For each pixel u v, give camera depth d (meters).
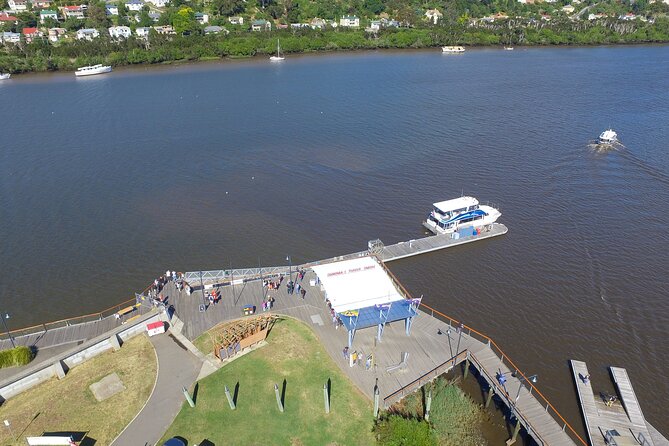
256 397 43.75
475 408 47.06
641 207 84.94
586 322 57.94
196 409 42.38
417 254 71.38
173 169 102.12
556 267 68.50
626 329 56.84
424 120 131.75
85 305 61.81
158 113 140.62
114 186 94.25
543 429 42.44
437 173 99.00
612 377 49.78
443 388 48.53
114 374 46.25
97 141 118.19
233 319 53.19
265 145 115.50
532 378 48.88
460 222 77.75
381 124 129.12
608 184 93.62
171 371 46.44
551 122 128.88
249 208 86.12
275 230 78.94
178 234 77.75
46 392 44.53
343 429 41.53
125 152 111.19
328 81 178.62
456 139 117.44
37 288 64.94
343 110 142.12
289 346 49.75
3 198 89.19
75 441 39.38
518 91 161.00
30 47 198.88
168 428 40.66
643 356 52.97
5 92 164.75
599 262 69.50
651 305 60.72
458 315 59.09
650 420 45.41
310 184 95.19
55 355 48.31
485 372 47.84
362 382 45.69
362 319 48.25
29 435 40.22
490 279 66.06
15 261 70.62
